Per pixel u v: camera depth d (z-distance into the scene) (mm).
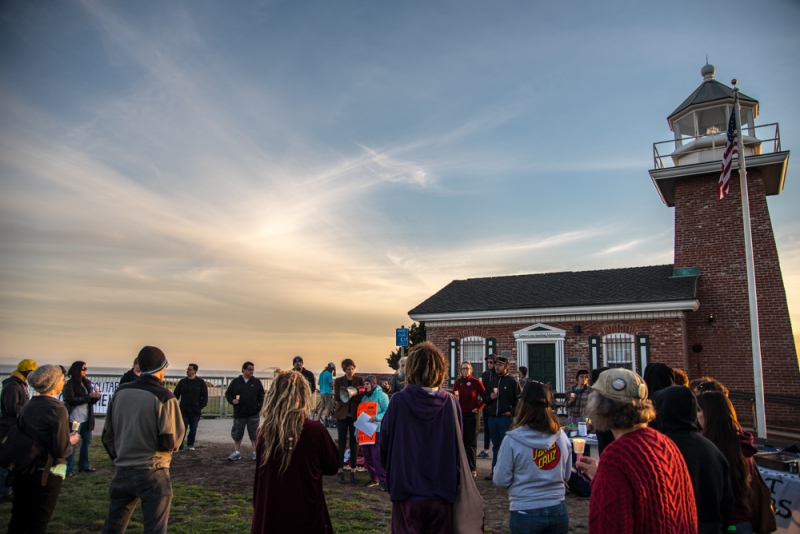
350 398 8820
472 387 8914
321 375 13719
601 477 2500
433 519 3465
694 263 18906
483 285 22875
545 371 18766
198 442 12523
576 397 9734
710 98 19672
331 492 8102
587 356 18094
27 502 4723
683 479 2564
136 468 4426
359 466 9836
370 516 6766
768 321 17500
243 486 8312
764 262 17938
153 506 4414
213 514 6809
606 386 2695
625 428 2648
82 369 9008
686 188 19547
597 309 17922
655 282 18906
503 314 19406
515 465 3740
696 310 18266
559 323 18734
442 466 3537
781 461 5277
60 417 4793
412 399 3643
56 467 4840
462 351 20156
